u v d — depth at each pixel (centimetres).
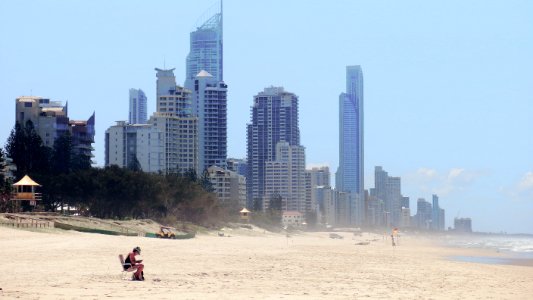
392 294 12369
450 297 12250
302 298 10962
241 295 11044
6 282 11981
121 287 11738
